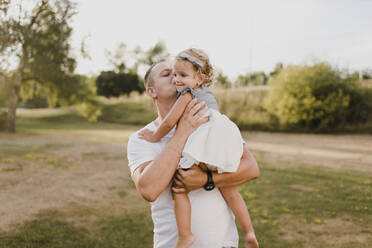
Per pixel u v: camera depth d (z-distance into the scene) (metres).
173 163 1.33
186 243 1.35
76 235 4.75
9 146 12.84
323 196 7.11
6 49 15.55
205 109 1.45
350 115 23.41
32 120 28.61
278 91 24.30
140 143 1.54
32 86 21.83
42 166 9.40
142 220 5.51
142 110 31.39
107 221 5.41
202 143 1.36
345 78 24.00
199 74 1.49
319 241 4.73
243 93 29.05
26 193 6.76
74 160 10.61
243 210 1.53
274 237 4.87
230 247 1.51
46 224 5.14
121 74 44.56
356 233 5.06
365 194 7.27
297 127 23.64
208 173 1.36
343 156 13.20
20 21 14.30
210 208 1.43
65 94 20.53
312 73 23.52
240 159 1.44
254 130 24.30
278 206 6.38
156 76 1.61
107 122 28.62
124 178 8.46
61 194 6.85
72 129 22.81
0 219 5.25
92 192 7.11
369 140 18.89
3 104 20.94
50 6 15.61
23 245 4.32
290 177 8.88
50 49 17.52
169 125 1.42
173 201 1.47
